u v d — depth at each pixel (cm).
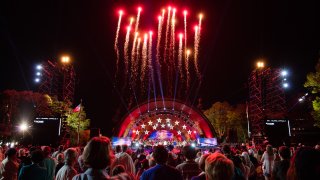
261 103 5622
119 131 4834
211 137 4931
